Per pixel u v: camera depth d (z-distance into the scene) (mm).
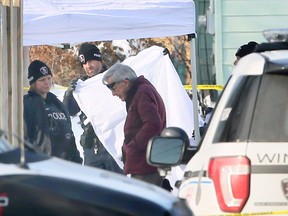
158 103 20750
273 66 11539
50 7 21656
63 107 22453
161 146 13078
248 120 11477
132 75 20781
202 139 12375
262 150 11367
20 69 19219
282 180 11305
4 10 18625
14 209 8133
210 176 11617
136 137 20500
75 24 21625
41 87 22000
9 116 18812
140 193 8578
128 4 21797
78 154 22922
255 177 11320
